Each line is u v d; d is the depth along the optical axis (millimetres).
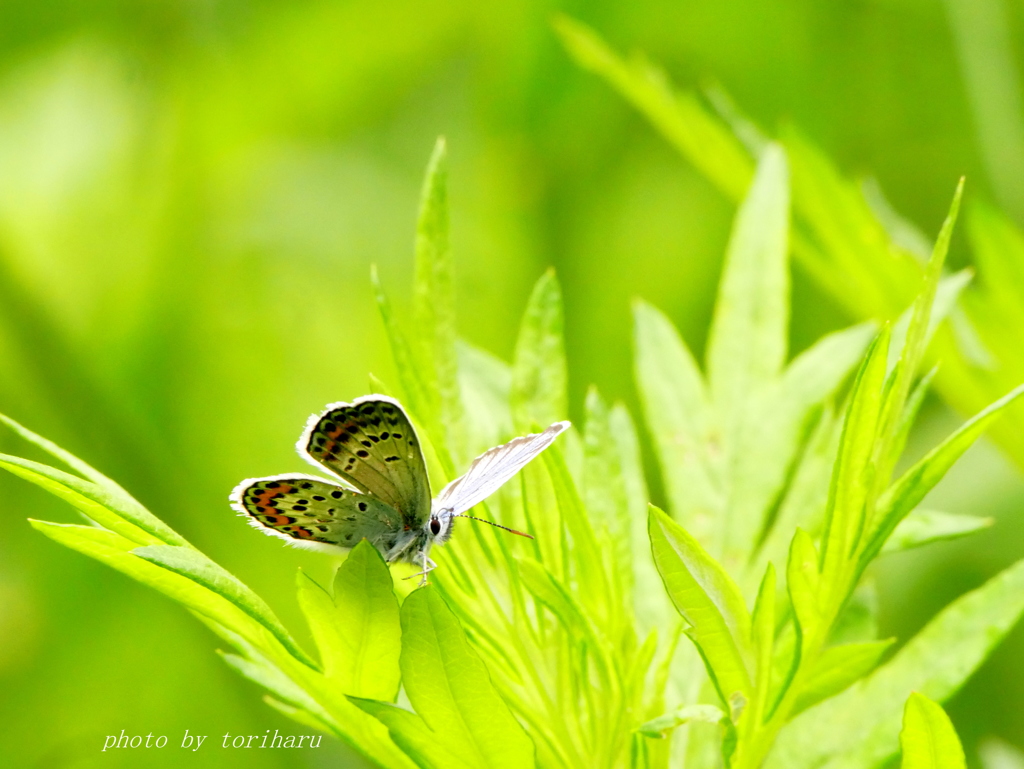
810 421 754
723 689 733
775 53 964
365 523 755
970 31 812
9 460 727
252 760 814
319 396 1011
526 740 729
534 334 751
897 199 933
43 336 819
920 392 737
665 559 730
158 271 1014
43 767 825
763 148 776
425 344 747
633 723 738
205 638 819
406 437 748
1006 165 809
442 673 728
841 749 742
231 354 1010
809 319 916
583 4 983
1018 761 771
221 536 825
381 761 736
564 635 740
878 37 933
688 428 757
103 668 891
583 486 749
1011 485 817
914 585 817
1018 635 807
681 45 989
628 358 997
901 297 769
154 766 825
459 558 743
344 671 733
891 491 735
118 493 730
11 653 898
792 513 752
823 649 751
